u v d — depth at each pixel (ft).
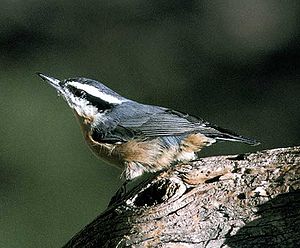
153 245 23.53
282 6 51.29
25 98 47.29
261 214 23.56
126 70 50.01
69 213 44.91
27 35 50.98
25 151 46.09
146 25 51.72
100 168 45.93
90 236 24.91
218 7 51.98
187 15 51.93
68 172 45.85
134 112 32.81
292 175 24.39
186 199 24.31
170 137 31.86
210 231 23.53
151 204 24.73
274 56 49.55
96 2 52.16
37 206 45.16
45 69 49.55
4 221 44.62
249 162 25.36
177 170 25.63
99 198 45.32
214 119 47.91
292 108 47.73
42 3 51.98
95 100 33.37
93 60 50.34
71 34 51.21
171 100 48.88
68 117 46.93
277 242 23.00
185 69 49.83
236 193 24.21
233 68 49.55
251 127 47.50
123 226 24.25
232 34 50.85
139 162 32.30
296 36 50.06
